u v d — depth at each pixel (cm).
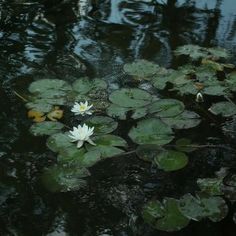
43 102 376
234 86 390
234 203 323
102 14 471
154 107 371
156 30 449
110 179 334
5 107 373
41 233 310
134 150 348
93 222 315
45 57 416
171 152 345
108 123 361
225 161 345
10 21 457
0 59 412
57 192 327
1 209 319
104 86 387
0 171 336
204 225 314
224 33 446
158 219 314
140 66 405
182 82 393
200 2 491
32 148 348
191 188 331
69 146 348
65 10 475
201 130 362
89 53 421
